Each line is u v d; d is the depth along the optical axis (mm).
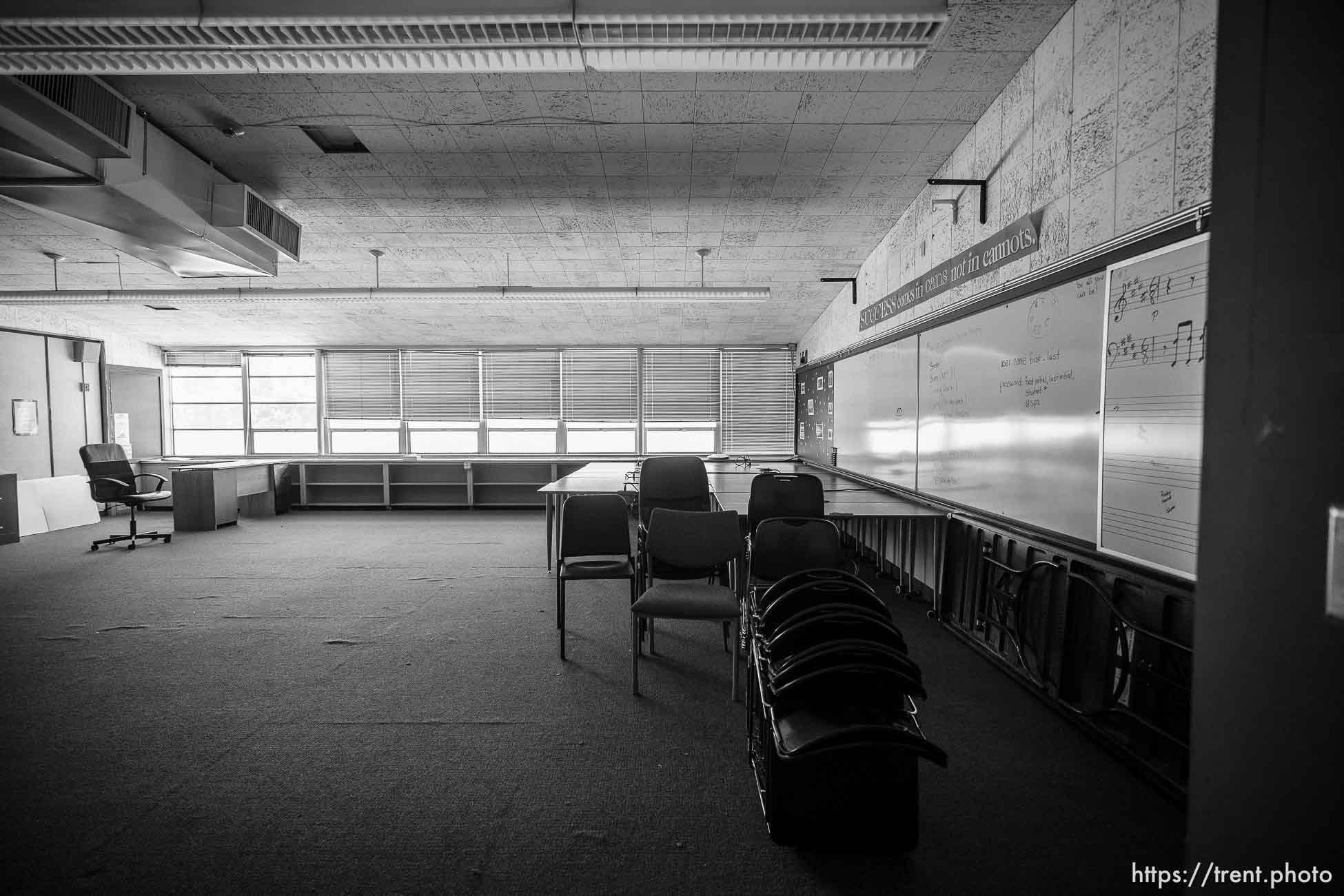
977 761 2266
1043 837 1850
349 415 9258
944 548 3781
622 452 9266
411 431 9305
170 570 5258
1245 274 722
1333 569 634
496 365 9234
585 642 3506
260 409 9375
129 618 3928
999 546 3215
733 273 6168
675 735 2465
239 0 2109
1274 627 693
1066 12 2660
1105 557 2430
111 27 2164
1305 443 662
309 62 2383
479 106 3219
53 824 1896
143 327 8258
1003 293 3223
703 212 4648
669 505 4406
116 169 3141
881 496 4762
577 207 4539
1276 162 690
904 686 1730
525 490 9188
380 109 3227
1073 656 2562
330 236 5105
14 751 2332
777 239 5238
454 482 9164
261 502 8414
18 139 2756
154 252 4152
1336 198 636
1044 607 2750
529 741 2412
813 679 1739
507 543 6484
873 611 2004
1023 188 3033
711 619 2719
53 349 7684
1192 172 2039
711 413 9242
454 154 3717
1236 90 728
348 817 1936
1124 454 2342
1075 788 2102
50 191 3219
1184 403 2059
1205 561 768
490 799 2035
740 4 2105
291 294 5660
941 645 3473
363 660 3232
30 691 2848
